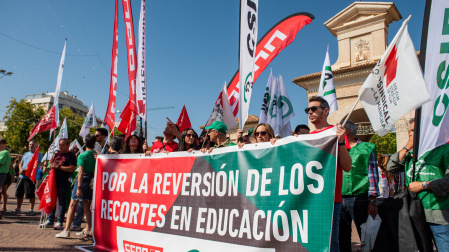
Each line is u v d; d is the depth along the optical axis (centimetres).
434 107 285
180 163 386
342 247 379
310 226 261
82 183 538
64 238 537
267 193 297
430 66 292
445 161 290
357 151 372
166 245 371
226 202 329
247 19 448
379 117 260
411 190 297
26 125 3356
